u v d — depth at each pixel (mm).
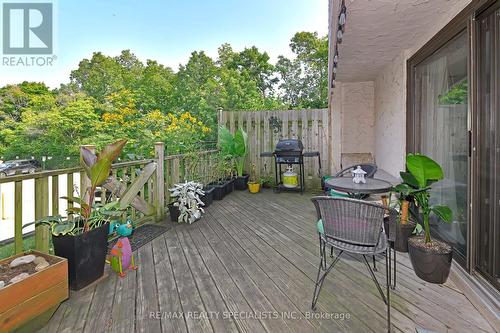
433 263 2172
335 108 6129
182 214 3836
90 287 2189
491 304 1756
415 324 1719
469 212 2104
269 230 3607
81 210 2246
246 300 2008
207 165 5531
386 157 4801
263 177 6695
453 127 2521
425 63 3205
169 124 6648
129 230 2924
